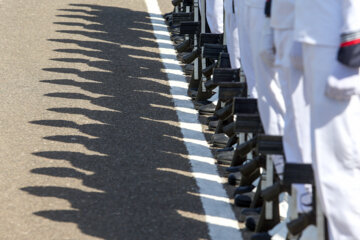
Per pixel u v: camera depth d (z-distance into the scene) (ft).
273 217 36.27
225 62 50.52
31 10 86.63
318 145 28.60
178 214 38.70
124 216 38.06
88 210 38.58
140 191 41.27
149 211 38.81
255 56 37.32
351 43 26.66
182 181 43.11
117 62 68.23
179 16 64.54
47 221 37.24
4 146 47.19
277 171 35.04
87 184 41.88
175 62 69.46
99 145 48.01
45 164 44.50
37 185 41.55
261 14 36.70
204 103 56.29
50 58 68.23
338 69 27.50
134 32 79.77
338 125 28.22
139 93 59.67
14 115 53.06
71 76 63.16
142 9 90.99
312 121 28.81
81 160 45.34
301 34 27.91
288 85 33.27
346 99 27.89
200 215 38.88
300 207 31.65
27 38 74.64
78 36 76.64
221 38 55.26
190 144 49.32
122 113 54.54
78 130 50.55
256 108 38.81
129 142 48.85
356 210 28.53
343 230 28.81
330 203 28.71
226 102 49.57
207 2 56.70
